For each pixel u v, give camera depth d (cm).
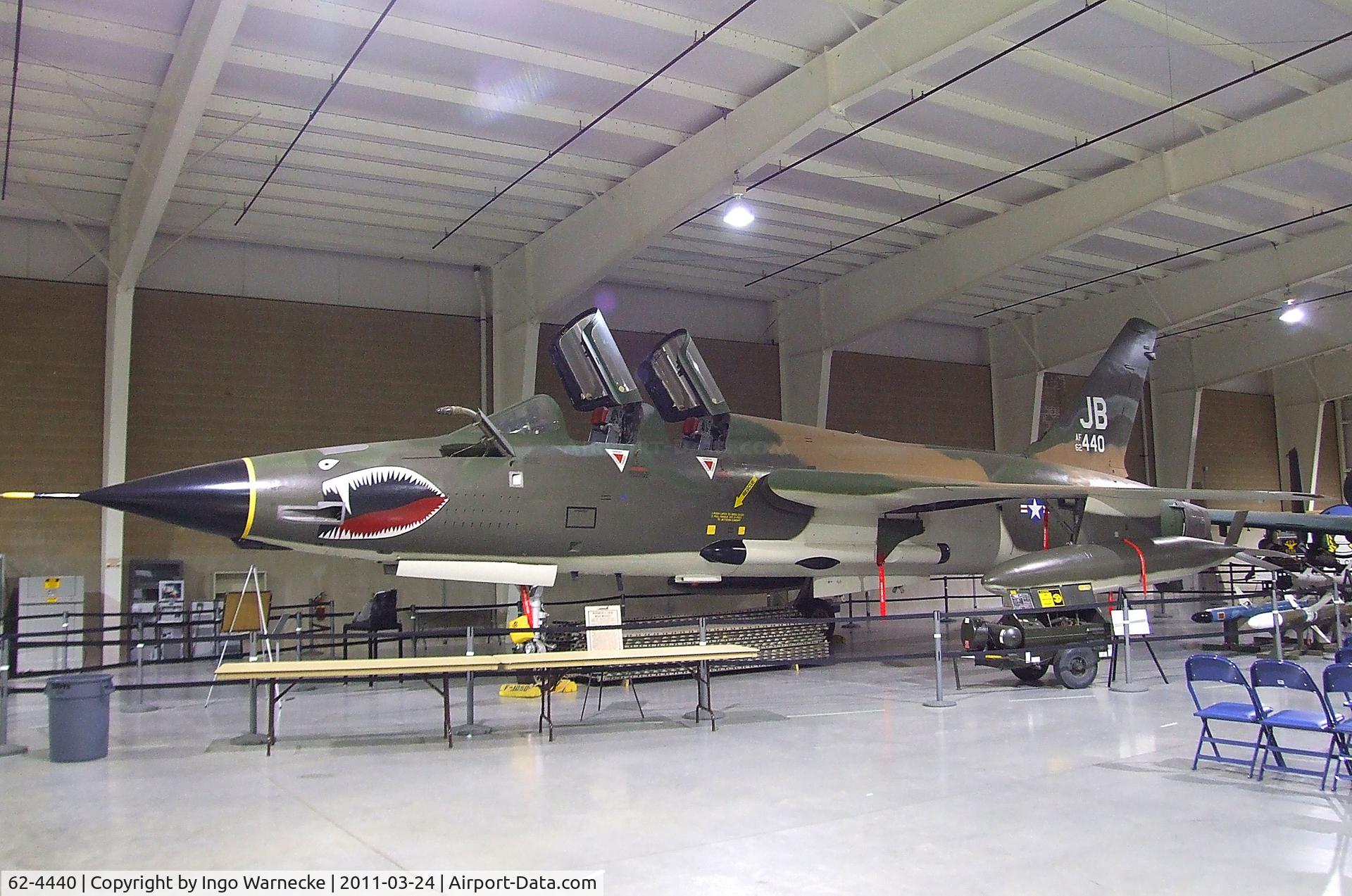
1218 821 563
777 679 1241
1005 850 511
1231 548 1402
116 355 1452
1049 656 1085
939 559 1328
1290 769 678
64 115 1225
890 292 1872
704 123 1346
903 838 534
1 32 1041
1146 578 1285
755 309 2139
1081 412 1548
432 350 1781
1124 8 1132
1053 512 1432
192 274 1602
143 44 1070
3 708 821
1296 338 2472
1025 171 1527
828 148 1311
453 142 1348
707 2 1084
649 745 798
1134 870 479
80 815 600
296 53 1126
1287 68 1273
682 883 464
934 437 2359
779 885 461
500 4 1063
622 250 1466
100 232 1547
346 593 1680
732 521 1153
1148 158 1473
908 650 1642
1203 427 2895
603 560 1094
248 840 540
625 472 1092
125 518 1526
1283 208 1731
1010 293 2197
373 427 1714
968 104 1330
